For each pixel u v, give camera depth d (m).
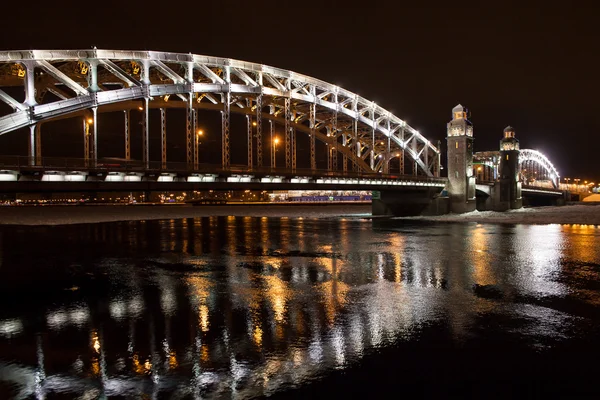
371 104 74.81
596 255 28.61
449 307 16.09
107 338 13.11
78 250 32.00
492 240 37.72
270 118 60.94
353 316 14.99
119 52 37.78
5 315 15.64
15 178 29.41
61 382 10.34
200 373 10.70
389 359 11.42
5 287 19.94
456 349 12.09
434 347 12.21
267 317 14.95
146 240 38.56
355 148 72.94
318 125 73.12
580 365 11.12
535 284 19.88
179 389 9.93
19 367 11.15
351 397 9.58
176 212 90.06
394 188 70.56
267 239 39.12
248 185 47.84
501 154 103.06
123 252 30.86
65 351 12.14
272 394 9.70
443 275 22.00
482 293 18.19
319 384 10.13
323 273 22.66
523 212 85.75
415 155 85.38
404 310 15.70
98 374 10.70
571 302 16.80
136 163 38.28
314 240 38.12
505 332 13.41
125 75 38.25
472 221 62.94
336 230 48.47
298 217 76.69
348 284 20.00
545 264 25.16
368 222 61.88
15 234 44.00
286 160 56.97
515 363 11.22
